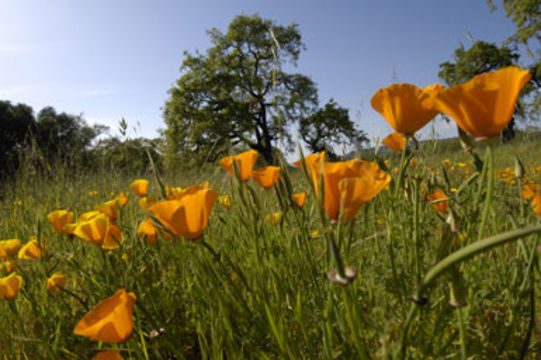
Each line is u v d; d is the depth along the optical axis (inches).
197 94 1302.9
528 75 27.3
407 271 46.2
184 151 1165.1
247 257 53.3
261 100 1296.8
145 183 90.4
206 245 40.7
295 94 1205.1
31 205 115.5
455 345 41.7
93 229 61.0
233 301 46.0
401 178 44.4
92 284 66.8
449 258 20.0
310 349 39.7
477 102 28.9
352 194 30.5
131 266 58.5
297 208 51.8
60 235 74.5
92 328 36.9
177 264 59.8
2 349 55.3
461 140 41.1
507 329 39.4
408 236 49.9
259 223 55.3
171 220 37.9
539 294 46.8
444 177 51.4
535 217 55.3
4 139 1128.8
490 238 16.6
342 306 42.5
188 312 57.9
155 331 45.6
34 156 134.9
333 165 32.9
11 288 55.8
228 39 1339.8
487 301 46.1
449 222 38.6
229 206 76.9
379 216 58.7
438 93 30.6
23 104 1234.6
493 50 935.0
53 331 57.9
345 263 33.9
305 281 49.7
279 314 40.6
